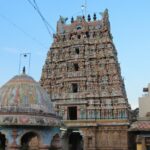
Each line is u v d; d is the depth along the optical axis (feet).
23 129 115.96
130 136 228.63
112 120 224.94
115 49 269.64
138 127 214.90
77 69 251.19
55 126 122.83
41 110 120.37
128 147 220.02
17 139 114.42
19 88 121.90
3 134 121.19
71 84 244.63
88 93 236.63
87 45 252.83
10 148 113.50
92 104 232.32
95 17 262.47
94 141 222.28
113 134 223.10
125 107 225.76
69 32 264.31
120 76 254.68
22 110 116.16
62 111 238.07
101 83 239.09
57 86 250.98
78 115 232.12
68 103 237.66
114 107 228.43
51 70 258.98
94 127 225.15
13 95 119.34
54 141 127.65
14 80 126.21
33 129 117.60
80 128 227.40
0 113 115.34
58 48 263.70
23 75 129.39
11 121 112.98
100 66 244.42
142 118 233.14
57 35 268.21
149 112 245.04
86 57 248.52
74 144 255.09
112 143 221.25
